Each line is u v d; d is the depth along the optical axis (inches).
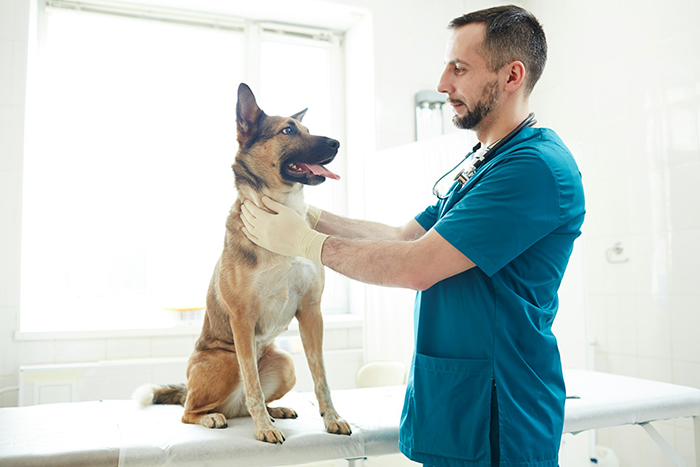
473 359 49.8
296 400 74.3
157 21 138.6
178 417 63.7
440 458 50.1
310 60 157.1
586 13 136.9
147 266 134.3
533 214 48.1
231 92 146.3
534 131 54.3
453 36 57.0
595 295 132.0
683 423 110.8
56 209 127.2
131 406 69.9
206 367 60.4
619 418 69.4
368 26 146.6
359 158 150.4
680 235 112.7
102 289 130.0
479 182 52.3
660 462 115.5
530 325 50.3
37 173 126.0
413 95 148.2
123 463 50.7
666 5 117.0
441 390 50.5
